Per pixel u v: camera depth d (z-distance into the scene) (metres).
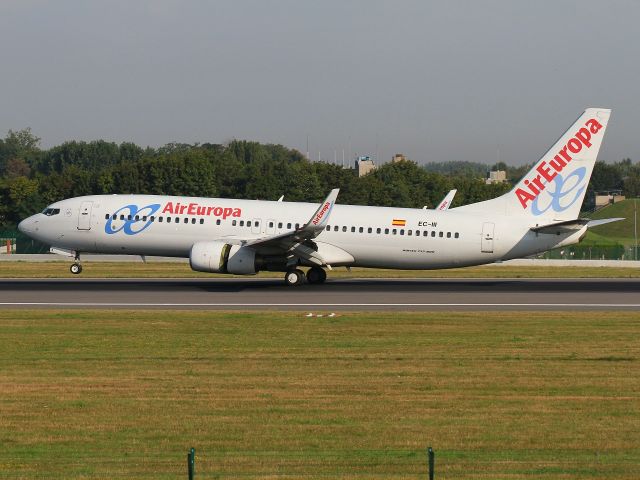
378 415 95.44
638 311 179.62
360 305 186.62
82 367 119.94
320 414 95.69
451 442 85.44
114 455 81.12
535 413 96.50
